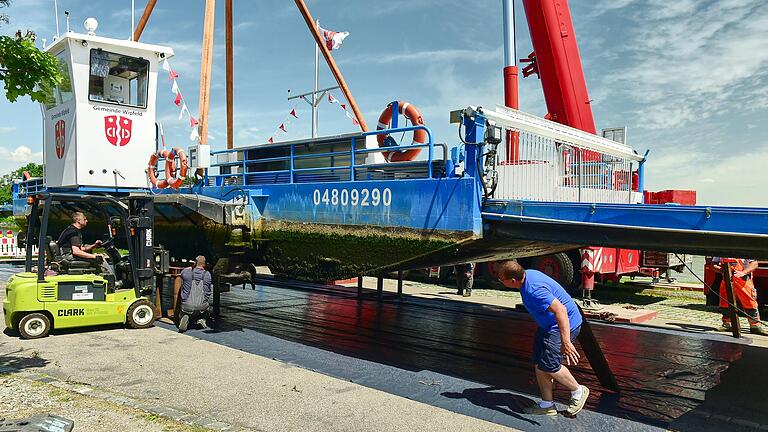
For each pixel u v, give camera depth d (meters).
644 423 5.14
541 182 7.51
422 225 6.95
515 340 8.52
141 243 9.52
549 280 5.31
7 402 5.06
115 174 11.77
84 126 11.32
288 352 7.65
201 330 9.08
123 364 6.86
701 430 5.01
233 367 6.80
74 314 8.55
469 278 13.48
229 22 14.28
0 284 14.34
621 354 7.74
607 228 5.71
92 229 14.08
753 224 4.77
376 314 10.78
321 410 5.28
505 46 12.53
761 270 11.56
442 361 7.26
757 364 7.21
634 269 14.21
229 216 8.95
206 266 10.11
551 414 5.30
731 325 9.06
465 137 6.66
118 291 9.12
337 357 7.39
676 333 9.19
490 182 6.59
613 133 11.35
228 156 12.32
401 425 4.92
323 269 8.29
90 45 11.24
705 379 6.56
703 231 5.05
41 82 5.32
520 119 7.16
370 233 7.58
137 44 11.77
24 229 18.38
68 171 11.70
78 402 5.13
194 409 5.25
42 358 7.09
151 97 12.16
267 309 11.29
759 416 5.36
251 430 4.68
